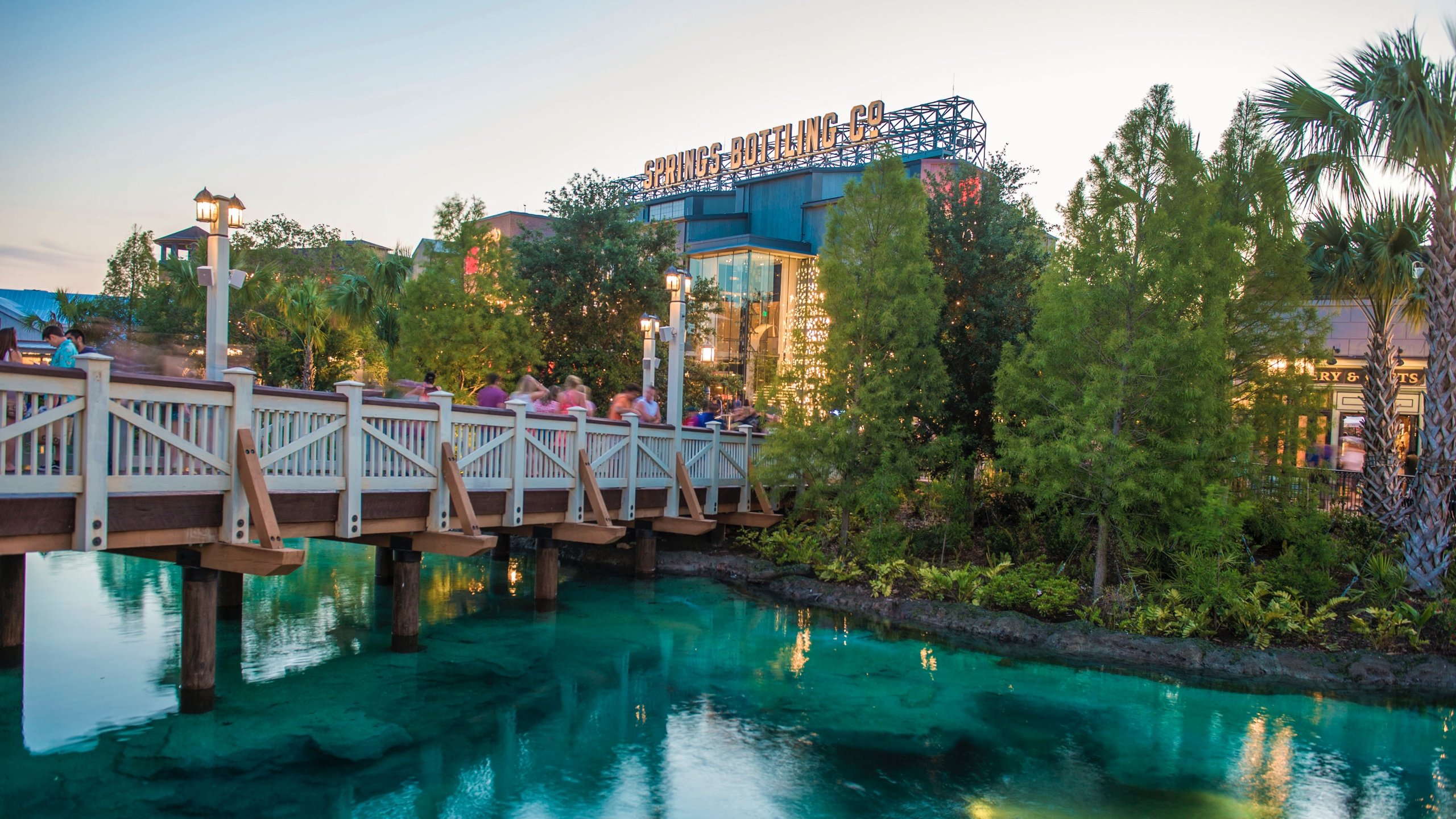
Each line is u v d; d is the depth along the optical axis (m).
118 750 7.91
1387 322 14.53
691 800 7.38
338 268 42.19
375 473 10.30
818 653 11.90
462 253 22.05
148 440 8.14
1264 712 9.94
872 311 15.64
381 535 11.34
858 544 16.12
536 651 11.72
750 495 18.30
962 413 16.89
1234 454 12.75
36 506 7.36
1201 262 12.27
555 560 13.84
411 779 7.62
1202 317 12.34
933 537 16.30
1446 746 8.98
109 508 7.79
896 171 15.68
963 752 8.59
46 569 15.79
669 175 51.06
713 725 9.20
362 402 10.09
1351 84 13.05
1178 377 12.42
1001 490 17.31
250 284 28.50
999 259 17.09
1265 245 13.27
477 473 11.73
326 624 12.60
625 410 16.09
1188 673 11.25
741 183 46.97
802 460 15.92
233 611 12.86
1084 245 13.38
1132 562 14.41
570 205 25.52
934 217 17.62
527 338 22.70
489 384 15.07
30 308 47.88
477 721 9.12
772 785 7.73
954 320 17.00
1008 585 13.77
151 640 11.27
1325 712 9.98
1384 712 9.99
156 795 7.06
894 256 15.57
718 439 17.02
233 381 8.65
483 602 14.48
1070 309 12.91
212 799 7.04
